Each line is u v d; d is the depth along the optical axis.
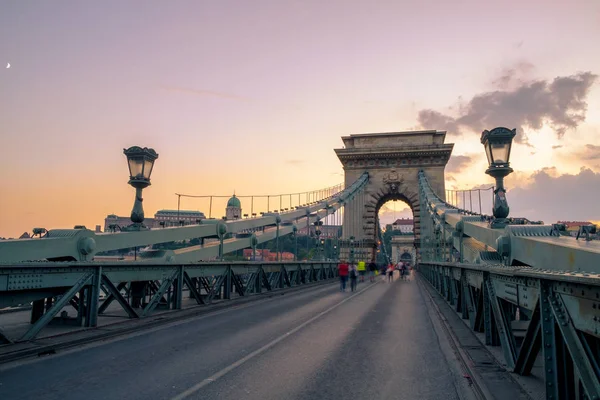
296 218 35.41
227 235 20.98
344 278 24.97
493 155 9.31
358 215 62.72
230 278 16.55
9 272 7.15
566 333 3.62
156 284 14.32
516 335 7.68
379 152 62.66
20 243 10.23
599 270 4.28
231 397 5.23
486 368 6.22
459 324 10.86
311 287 27.17
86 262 8.91
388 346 8.56
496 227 9.05
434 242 32.16
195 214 54.41
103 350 7.66
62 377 5.92
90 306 9.32
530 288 4.65
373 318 12.80
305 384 5.84
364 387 5.77
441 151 60.81
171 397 5.16
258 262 19.50
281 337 9.24
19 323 10.28
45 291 8.10
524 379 5.54
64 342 7.77
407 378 6.24
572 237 6.71
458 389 5.70
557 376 3.91
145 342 8.47
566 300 3.66
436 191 60.81
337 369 6.68
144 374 6.14
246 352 7.71
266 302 16.97
